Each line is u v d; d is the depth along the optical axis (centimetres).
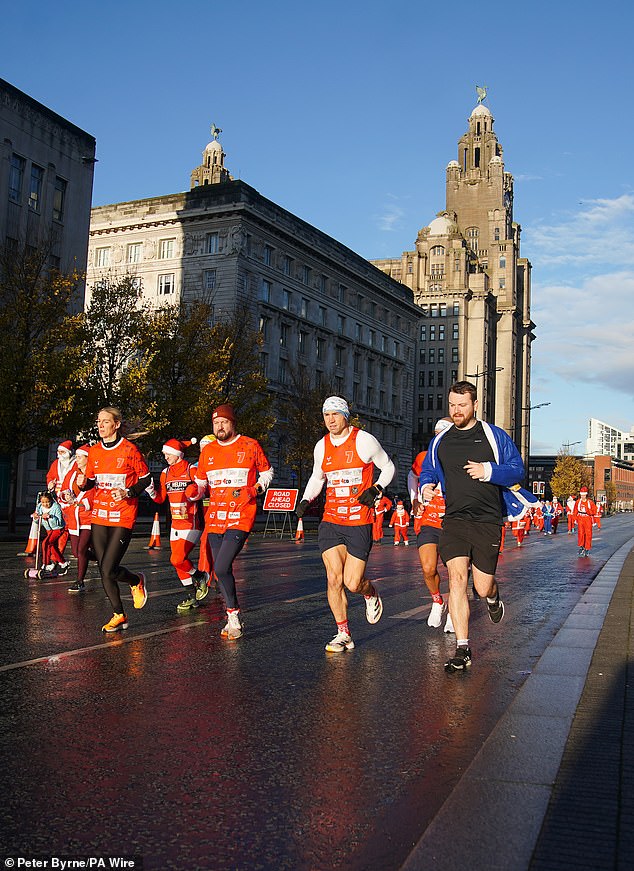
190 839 313
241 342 4062
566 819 318
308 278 6750
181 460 927
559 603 1102
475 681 592
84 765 395
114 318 3294
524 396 13400
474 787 351
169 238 5959
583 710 482
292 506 2983
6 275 2938
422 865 279
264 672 605
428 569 844
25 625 789
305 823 329
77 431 2864
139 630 775
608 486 18288
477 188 12950
